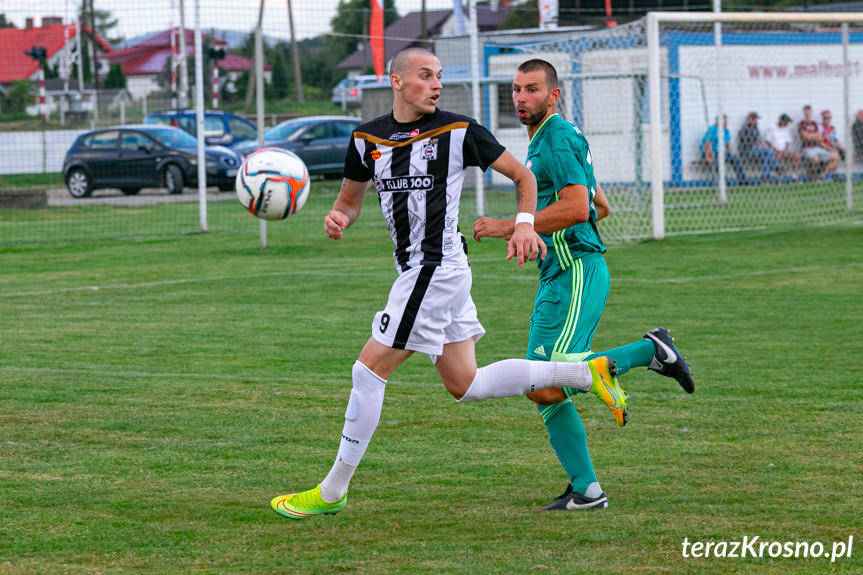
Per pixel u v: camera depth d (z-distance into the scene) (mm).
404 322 8539
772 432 11477
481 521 8766
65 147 62656
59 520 8820
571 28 44438
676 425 11852
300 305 20766
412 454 10875
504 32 45312
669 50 43938
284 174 10742
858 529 8383
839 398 12898
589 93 42812
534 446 11180
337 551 8055
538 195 9445
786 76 47438
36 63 82188
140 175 51969
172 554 8016
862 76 49219
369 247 31047
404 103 8586
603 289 9414
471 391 8812
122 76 103625
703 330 17516
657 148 30906
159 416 12469
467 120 8594
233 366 15258
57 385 14070
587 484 9047
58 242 33500
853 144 46250
